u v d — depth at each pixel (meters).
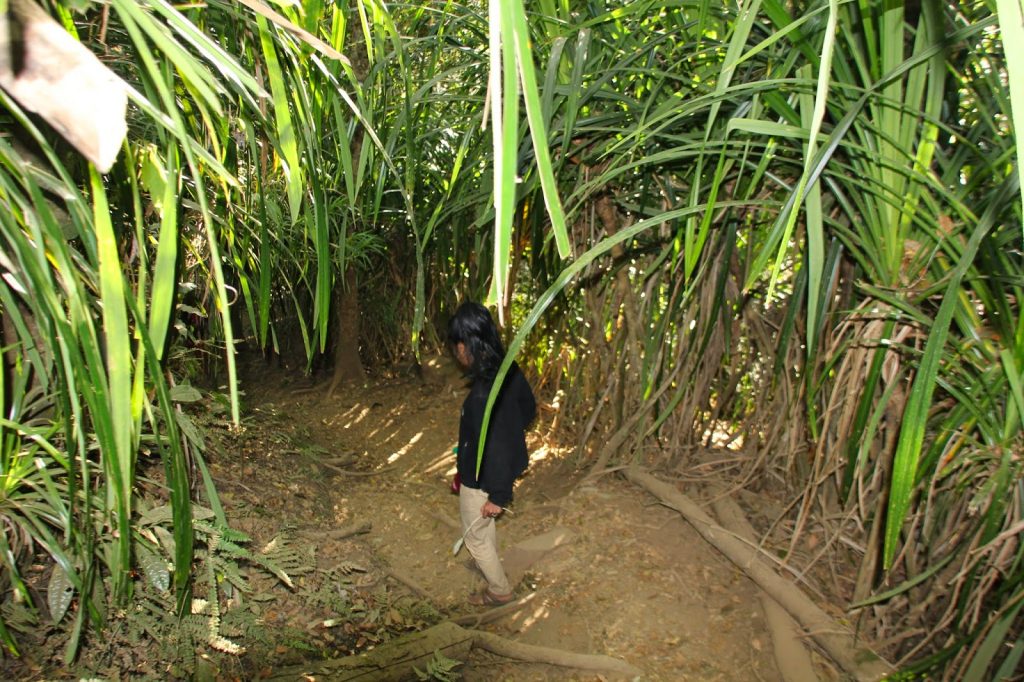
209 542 2.66
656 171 2.87
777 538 3.11
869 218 2.10
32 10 0.67
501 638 2.87
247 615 2.70
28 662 2.10
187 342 3.19
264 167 1.84
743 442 3.69
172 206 0.96
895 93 1.89
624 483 3.85
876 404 2.48
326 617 2.97
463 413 3.02
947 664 2.19
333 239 4.10
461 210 3.35
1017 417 1.87
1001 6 0.54
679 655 2.68
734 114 2.06
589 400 4.21
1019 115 0.53
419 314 1.76
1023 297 1.75
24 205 0.89
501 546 3.59
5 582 2.13
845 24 1.81
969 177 1.98
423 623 3.11
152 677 2.29
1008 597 2.05
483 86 3.08
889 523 1.54
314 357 6.23
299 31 0.97
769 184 2.60
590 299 3.87
